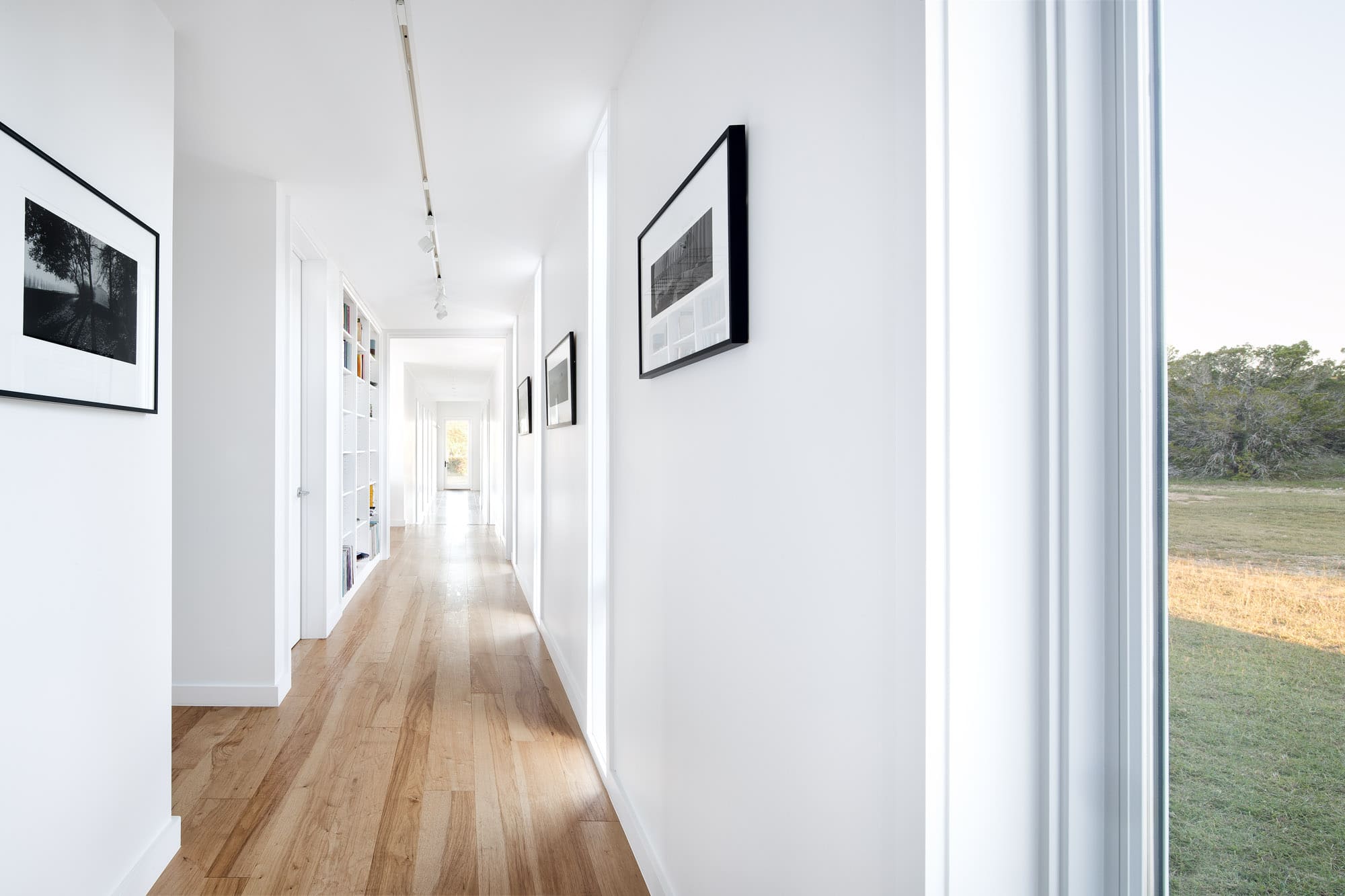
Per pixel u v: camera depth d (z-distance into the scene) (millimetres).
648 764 2088
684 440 1733
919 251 797
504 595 5914
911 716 807
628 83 2438
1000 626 797
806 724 1081
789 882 1135
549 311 4629
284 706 3383
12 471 1421
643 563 2156
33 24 1479
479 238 4496
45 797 1532
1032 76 816
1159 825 727
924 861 780
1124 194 763
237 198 3482
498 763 2773
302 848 2156
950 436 785
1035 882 809
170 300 2127
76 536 1648
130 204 1906
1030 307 808
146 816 1975
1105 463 792
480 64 2465
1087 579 791
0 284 1334
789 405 1146
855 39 945
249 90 2631
